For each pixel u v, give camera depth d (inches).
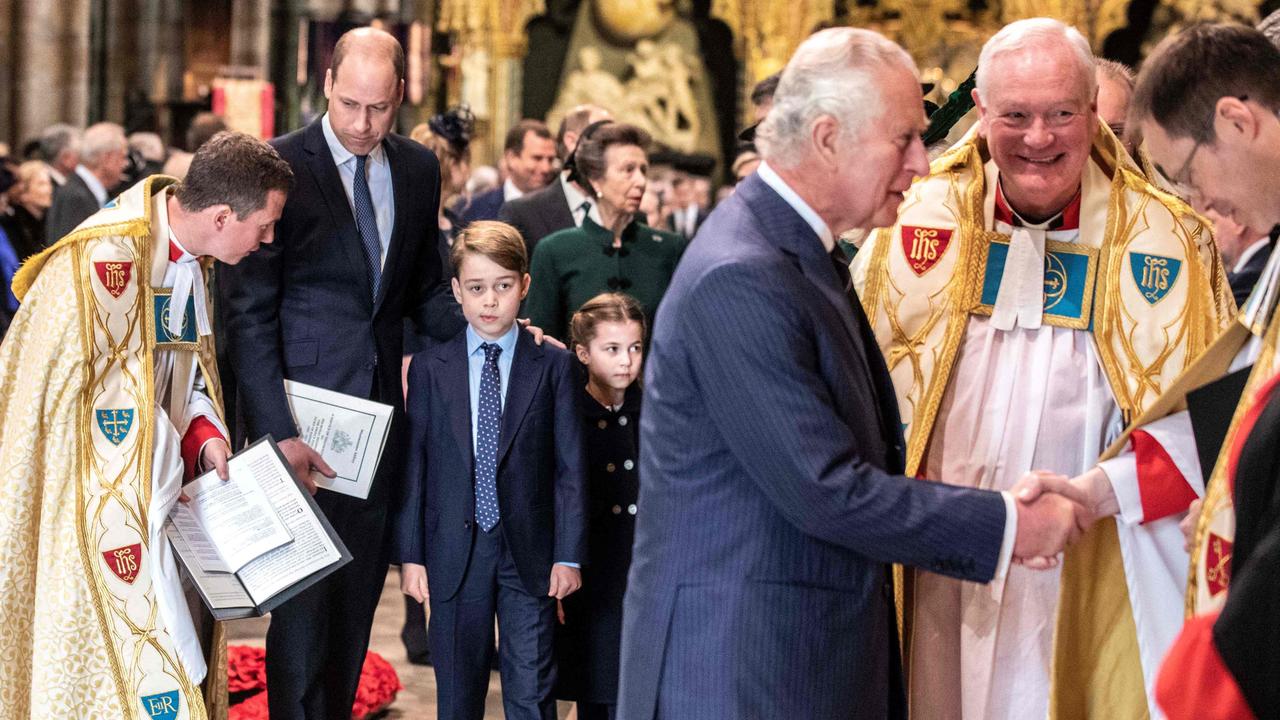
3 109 538.6
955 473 118.3
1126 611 110.6
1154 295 115.5
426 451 151.3
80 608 131.3
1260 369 80.5
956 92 121.9
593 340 153.4
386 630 232.8
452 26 589.9
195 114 510.0
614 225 189.8
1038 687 116.6
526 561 148.1
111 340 132.1
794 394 84.7
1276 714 64.3
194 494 136.4
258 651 191.5
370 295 149.8
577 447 149.9
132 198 136.7
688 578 89.6
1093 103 111.3
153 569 132.6
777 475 84.9
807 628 88.0
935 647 118.3
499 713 189.2
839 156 89.1
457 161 250.7
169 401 140.3
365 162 149.3
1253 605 64.6
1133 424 103.8
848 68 88.7
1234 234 130.6
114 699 132.0
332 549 134.7
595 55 624.4
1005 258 118.3
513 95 595.5
